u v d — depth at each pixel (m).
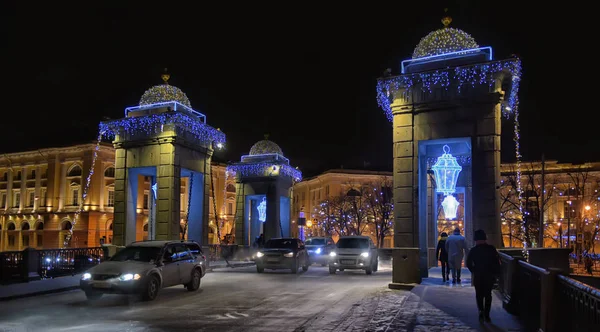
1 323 10.17
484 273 9.88
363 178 71.38
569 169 53.69
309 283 18.41
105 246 22.62
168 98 24.70
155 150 23.75
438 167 20.77
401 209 16.12
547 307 7.05
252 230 38.66
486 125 15.55
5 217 72.62
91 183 64.69
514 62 15.20
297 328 9.48
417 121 16.39
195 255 16.27
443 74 15.92
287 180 37.34
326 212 68.19
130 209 24.28
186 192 69.31
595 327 5.18
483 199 15.32
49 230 66.94
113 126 24.38
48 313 11.49
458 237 16.31
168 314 11.23
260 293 15.20
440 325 9.27
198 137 25.36
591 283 13.29
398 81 16.45
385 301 12.73
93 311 11.76
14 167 73.06
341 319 10.41
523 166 50.00
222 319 10.52
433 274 19.88
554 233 52.34
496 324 9.38
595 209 51.72
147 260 14.30
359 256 22.38
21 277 17.80
